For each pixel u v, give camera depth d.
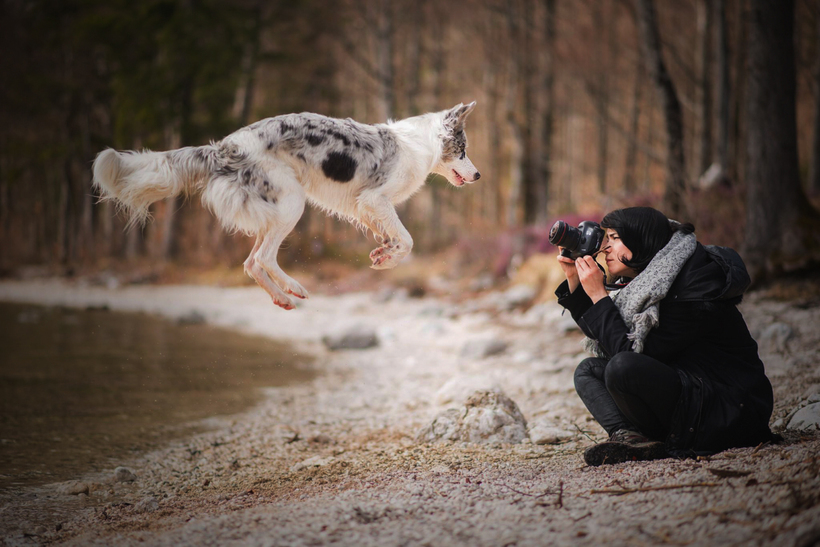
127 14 25.19
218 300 15.75
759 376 2.98
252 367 7.91
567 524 2.22
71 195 32.38
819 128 12.23
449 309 11.88
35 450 4.62
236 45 23.91
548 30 17.17
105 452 4.58
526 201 22.12
